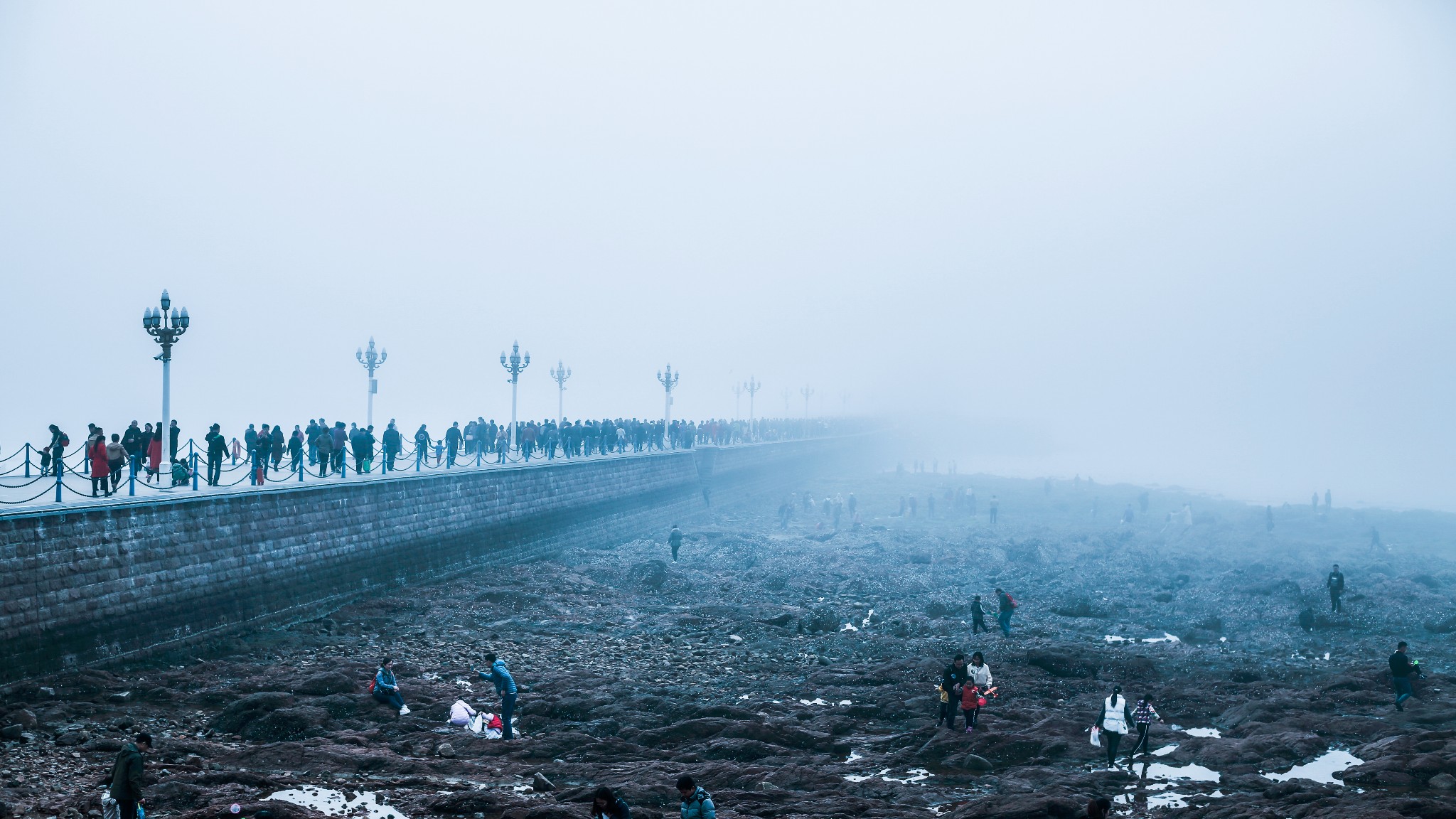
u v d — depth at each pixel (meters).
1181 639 39.22
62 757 20.33
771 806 18.95
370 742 22.70
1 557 24.16
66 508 25.91
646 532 68.06
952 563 58.81
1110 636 39.44
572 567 52.50
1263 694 29.19
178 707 24.73
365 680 27.95
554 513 55.25
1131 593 49.88
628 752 22.75
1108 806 14.72
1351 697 28.47
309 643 32.31
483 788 19.75
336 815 17.86
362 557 39.19
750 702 27.33
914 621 41.56
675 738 23.64
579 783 20.31
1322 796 19.59
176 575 29.67
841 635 38.38
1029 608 45.75
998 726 25.23
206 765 20.55
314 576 36.22
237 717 23.48
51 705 23.41
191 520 30.39
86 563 26.56
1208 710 28.14
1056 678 31.45
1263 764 22.55
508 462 54.88
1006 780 21.48
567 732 24.00
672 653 34.12
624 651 34.25
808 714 26.28
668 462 73.00
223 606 31.62
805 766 21.52
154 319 31.72
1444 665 33.94
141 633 28.27
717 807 18.84
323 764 20.91
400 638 34.38
